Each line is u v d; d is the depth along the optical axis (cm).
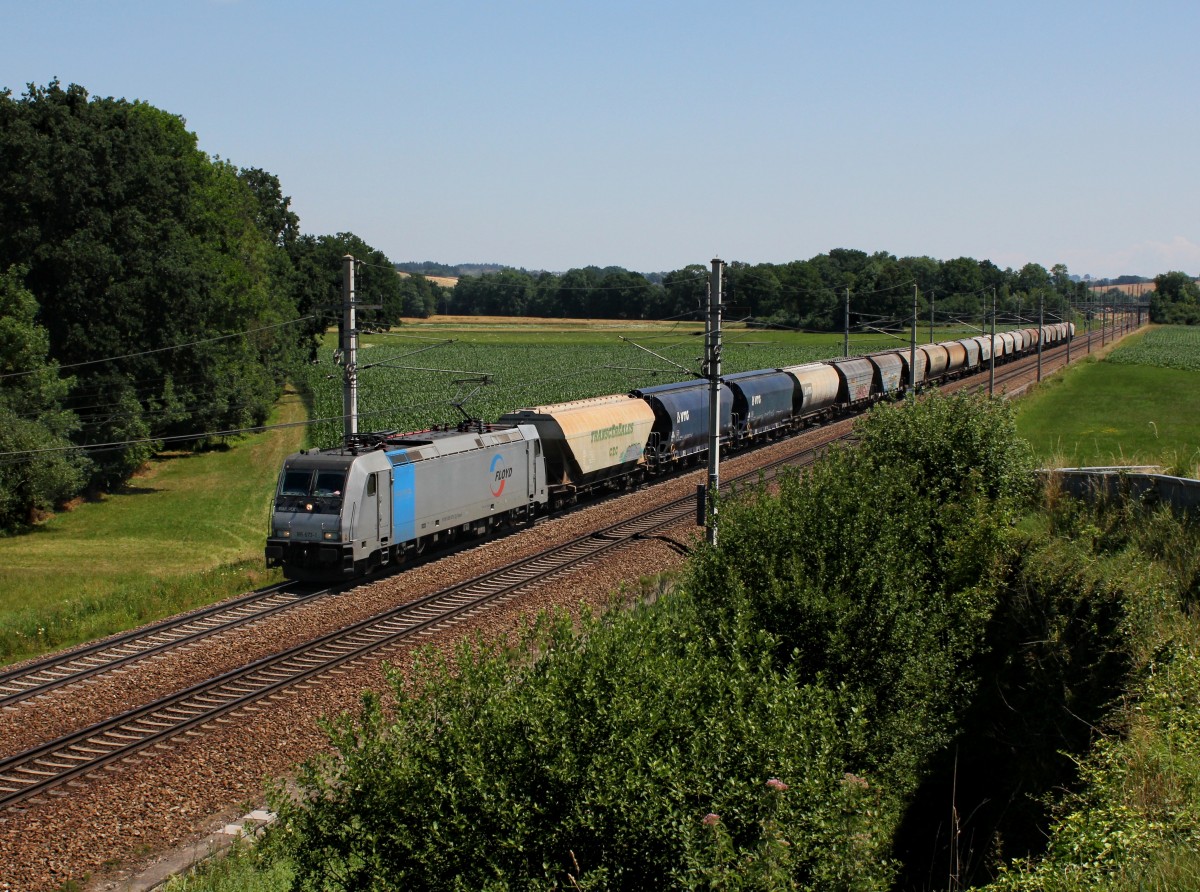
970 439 2186
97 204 4550
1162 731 1169
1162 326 18788
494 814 782
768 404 4725
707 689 946
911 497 1805
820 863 863
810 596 1344
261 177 9212
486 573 2602
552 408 3553
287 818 853
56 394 4169
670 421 4028
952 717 1444
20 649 2156
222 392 5475
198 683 1834
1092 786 1152
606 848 782
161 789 1430
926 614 1468
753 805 838
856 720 1043
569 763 791
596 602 2355
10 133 4284
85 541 3756
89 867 1238
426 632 2133
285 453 5766
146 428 4672
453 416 6269
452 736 817
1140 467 2541
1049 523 2116
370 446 2655
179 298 4788
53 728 1645
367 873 799
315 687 1817
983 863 1220
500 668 912
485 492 2998
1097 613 1483
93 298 4488
